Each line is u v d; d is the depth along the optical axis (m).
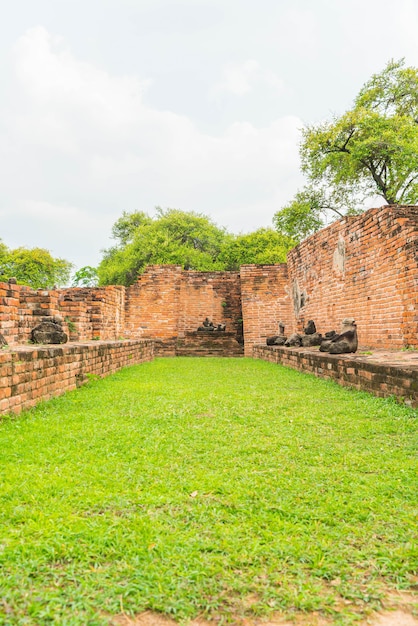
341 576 2.03
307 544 2.28
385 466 3.42
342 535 2.37
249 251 28.48
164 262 26.45
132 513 2.60
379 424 4.69
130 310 20.14
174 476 3.23
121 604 1.81
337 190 26.33
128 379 8.98
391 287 10.38
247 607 1.83
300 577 2.01
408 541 2.29
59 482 3.01
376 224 11.12
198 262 27.44
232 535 2.36
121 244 37.81
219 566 2.07
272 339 16.27
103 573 2.01
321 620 1.77
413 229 9.59
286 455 3.74
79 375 7.66
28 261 33.84
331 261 14.27
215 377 9.43
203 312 21.12
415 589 1.95
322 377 8.65
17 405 5.09
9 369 4.89
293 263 18.66
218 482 3.08
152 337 19.97
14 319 8.86
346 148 22.70
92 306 13.45
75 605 1.79
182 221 30.00
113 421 4.90
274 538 2.34
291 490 2.97
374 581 1.99
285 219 26.41
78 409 5.55
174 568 2.05
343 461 3.57
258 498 2.84
